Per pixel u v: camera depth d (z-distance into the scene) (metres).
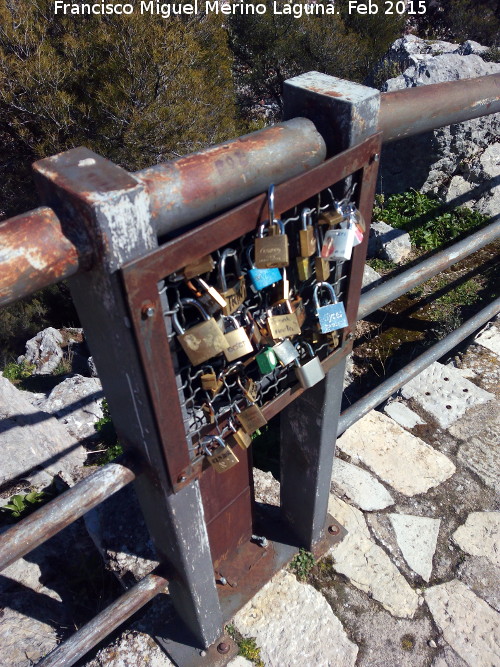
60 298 10.99
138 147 9.84
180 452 1.31
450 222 5.64
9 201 10.77
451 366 3.25
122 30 9.27
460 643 2.12
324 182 1.21
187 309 1.27
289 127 1.22
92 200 0.88
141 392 1.15
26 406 4.08
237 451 1.96
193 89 9.97
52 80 9.23
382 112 1.39
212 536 2.09
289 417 1.94
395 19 15.91
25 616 2.72
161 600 2.18
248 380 1.42
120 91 9.41
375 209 5.82
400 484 2.63
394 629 2.15
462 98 1.63
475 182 5.64
